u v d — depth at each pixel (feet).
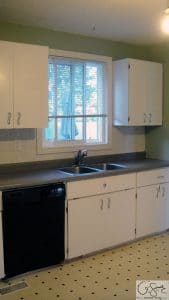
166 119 13.76
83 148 12.65
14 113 9.71
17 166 11.06
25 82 9.85
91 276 9.48
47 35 11.39
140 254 11.03
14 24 10.66
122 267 10.05
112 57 13.17
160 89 13.65
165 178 12.82
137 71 12.75
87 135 13.14
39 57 10.07
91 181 10.53
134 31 11.69
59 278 9.37
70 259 10.41
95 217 10.73
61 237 10.00
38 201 9.36
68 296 8.42
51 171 11.11
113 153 13.65
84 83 12.76
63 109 12.26
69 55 11.92
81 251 10.50
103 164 12.82
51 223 9.72
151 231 12.54
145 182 12.12
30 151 11.32
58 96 12.07
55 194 9.69
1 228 8.79
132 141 14.25
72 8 9.24
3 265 8.96
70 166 12.23
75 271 9.80
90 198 10.55
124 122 12.87
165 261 10.46
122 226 11.53
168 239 12.46
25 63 9.80
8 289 8.76
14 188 8.94
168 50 13.34
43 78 10.22
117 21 10.49
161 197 12.75
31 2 8.74
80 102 12.71
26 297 8.37
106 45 12.96
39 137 11.48
